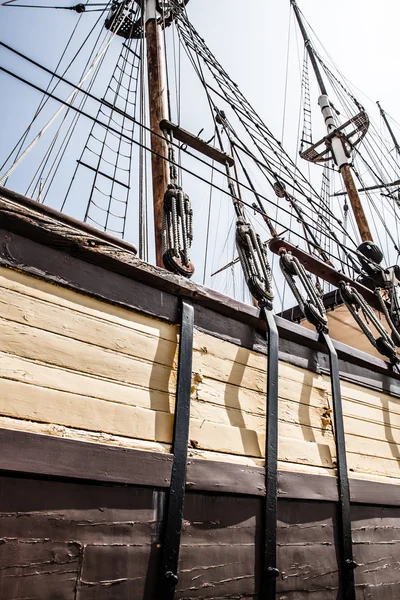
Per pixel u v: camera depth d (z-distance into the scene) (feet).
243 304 11.50
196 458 8.76
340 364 14.20
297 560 9.58
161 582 7.32
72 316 8.34
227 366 10.61
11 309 7.60
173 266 10.66
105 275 9.09
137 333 9.19
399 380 16.37
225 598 8.07
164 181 20.01
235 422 10.11
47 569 6.40
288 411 11.55
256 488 9.37
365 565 11.18
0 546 6.14
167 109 25.72
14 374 7.22
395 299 20.79
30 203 8.36
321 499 10.64
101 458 7.41
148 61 27.78
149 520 7.66
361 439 13.50
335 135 51.80
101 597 6.72
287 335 12.53
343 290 17.21
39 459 6.75
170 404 9.09
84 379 8.02
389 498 12.70
